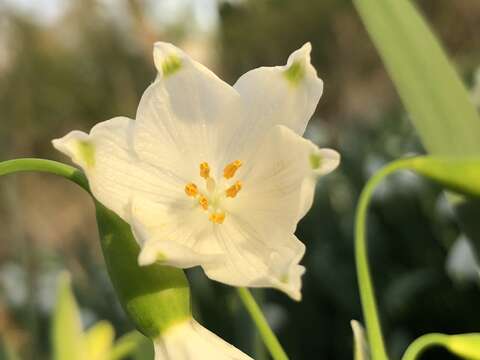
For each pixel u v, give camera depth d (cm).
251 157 10
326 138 50
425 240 36
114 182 10
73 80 106
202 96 10
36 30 110
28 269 31
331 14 106
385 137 47
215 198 10
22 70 104
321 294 36
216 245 10
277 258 10
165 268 10
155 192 10
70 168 10
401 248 36
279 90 10
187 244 10
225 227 10
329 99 103
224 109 10
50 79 107
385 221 36
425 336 10
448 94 13
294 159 10
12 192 32
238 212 10
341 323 36
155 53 10
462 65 73
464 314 34
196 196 10
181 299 10
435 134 13
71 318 13
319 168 10
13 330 36
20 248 32
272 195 10
